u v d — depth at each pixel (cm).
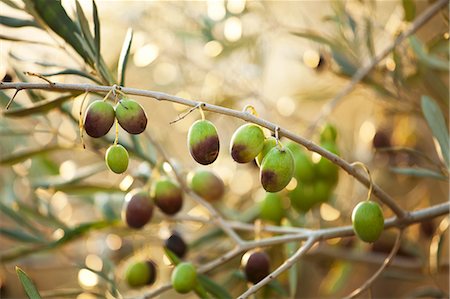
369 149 87
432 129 66
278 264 81
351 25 81
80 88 52
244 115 52
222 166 92
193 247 81
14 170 86
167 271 89
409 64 80
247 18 91
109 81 62
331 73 87
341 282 86
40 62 64
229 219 82
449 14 75
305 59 83
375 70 81
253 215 81
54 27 62
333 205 85
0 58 69
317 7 93
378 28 83
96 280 73
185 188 68
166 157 67
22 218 78
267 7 91
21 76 69
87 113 52
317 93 92
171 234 74
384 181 89
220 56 90
